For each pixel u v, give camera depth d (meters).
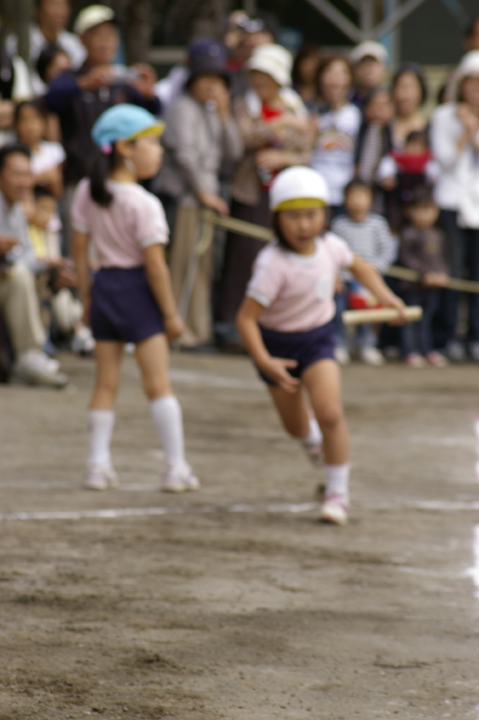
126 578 12.57
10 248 27.47
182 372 31.62
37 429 22.41
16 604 11.48
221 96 34.47
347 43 56.25
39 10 35.84
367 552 14.09
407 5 55.34
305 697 9.09
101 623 10.92
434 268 37.28
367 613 11.43
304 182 16.28
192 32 53.72
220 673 9.61
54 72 34.56
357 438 23.20
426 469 20.16
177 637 10.55
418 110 43.75
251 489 17.98
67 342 34.12
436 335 39.03
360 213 35.88
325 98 36.81
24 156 28.39
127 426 23.30
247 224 35.69
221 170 35.88
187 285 35.53
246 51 36.22
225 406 26.48
